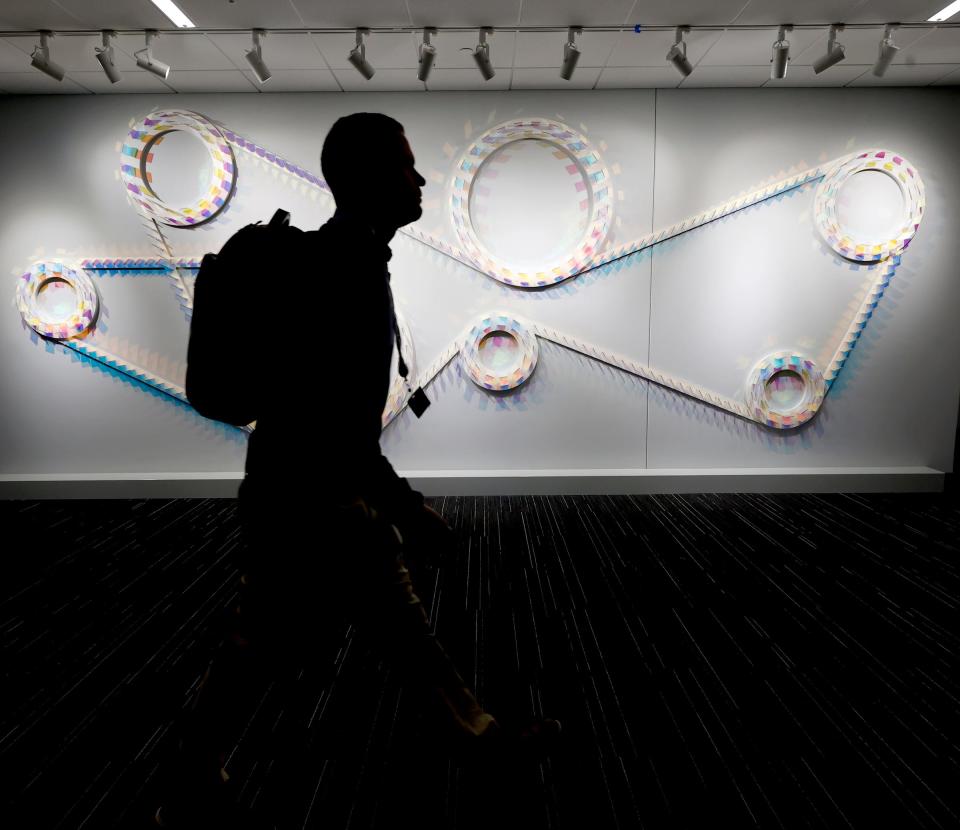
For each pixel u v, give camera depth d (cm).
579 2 312
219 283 113
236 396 115
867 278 438
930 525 383
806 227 434
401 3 311
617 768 180
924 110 424
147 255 436
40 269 434
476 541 357
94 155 428
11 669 235
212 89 416
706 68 390
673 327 443
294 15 322
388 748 189
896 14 326
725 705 210
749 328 444
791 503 424
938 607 280
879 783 174
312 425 119
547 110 425
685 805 166
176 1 308
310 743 191
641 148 427
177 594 296
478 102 423
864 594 293
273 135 425
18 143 429
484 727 137
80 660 241
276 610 124
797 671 230
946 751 188
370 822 161
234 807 165
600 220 429
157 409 452
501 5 314
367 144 120
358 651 241
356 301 119
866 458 458
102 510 418
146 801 168
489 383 439
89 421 455
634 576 311
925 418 453
